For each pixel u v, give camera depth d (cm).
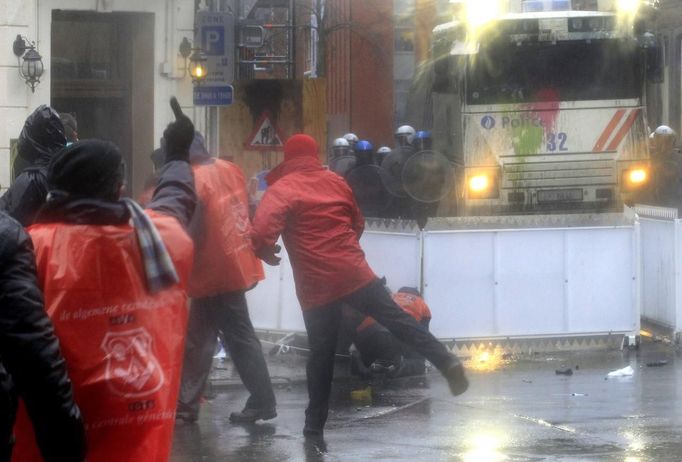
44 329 792
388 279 2417
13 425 798
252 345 1770
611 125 3681
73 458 828
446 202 3578
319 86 3475
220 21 3219
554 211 3675
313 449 1588
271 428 1738
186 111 3500
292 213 1653
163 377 920
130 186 3525
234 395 2034
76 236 911
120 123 3544
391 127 8444
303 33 7831
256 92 3456
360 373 2164
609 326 2473
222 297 1748
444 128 3869
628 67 3678
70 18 3469
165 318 927
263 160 3456
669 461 1483
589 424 1719
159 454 917
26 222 1380
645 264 2656
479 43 3638
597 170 3678
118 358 905
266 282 2469
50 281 900
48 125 1416
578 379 2141
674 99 7775
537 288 2442
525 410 1839
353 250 1655
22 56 3312
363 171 3378
